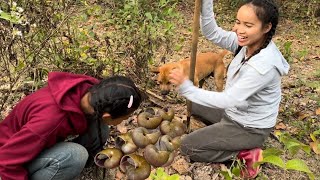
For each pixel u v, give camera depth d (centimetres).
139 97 92
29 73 141
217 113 136
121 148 88
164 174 81
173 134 89
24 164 95
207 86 181
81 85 95
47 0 140
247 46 112
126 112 90
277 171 127
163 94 156
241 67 112
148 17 149
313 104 166
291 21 277
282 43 234
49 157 97
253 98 115
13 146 90
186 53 202
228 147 121
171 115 92
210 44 227
